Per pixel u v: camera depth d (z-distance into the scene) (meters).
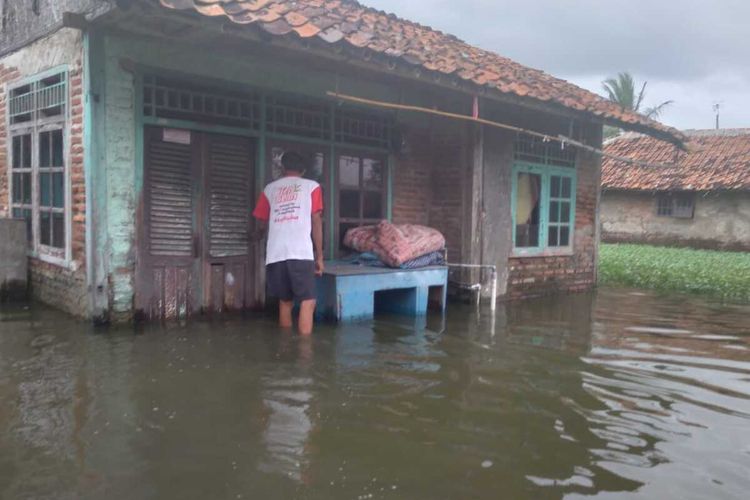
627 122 9.48
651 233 21.77
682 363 5.56
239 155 6.79
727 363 5.59
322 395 4.31
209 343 5.54
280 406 4.07
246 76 6.74
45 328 5.86
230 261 6.77
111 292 5.93
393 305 7.69
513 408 4.24
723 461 3.48
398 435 3.69
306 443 3.52
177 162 6.30
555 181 10.07
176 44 6.09
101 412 3.87
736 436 3.85
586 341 6.37
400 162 8.56
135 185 6.00
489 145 8.74
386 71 6.27
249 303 6.95
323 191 7.66
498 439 3.70
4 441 3.43
